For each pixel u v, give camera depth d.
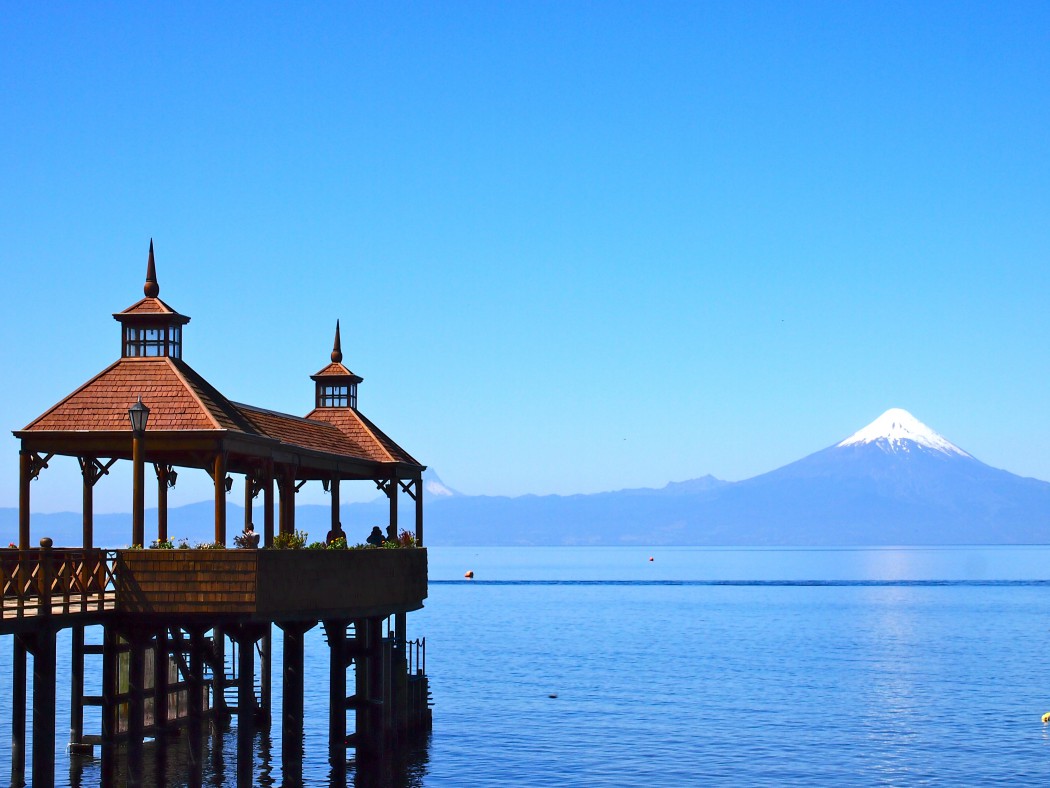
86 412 32.44
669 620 126.12
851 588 198.62
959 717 57.75
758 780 43.47
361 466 45.03
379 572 37.88
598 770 44.91
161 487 38.38
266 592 30.73
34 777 27.78
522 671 77.06
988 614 131.62
